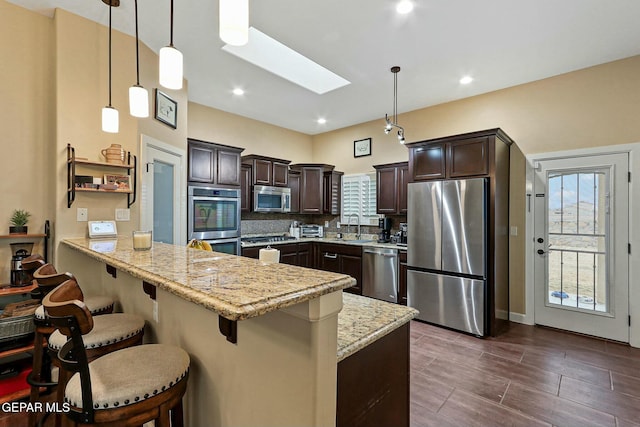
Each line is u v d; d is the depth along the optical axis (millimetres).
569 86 3432
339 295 1013
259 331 1131
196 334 1465
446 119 4402
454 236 3492
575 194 3422
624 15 2432
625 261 3133
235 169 4355
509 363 2691
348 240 5211
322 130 6000
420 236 3781
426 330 3498
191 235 3748
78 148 2471
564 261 3494
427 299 3711
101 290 2514
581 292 3391
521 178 3750
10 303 2320
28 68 2373
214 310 826
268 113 4949
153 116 3082
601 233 3273
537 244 3652
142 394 1085
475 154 3426
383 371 1314
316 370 943
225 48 3010
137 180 2820
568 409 2051
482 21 2523
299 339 989
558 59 3150
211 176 4035
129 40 2771
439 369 2586
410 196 3893
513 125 3812
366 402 1213
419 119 4688
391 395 1361
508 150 3783
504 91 3887
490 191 3314
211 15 2494
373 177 5289
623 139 3127
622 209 3146
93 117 2551
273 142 5598
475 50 2979
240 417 1225
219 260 1482
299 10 2404
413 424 1905
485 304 3283
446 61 3195
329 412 985
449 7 2354
